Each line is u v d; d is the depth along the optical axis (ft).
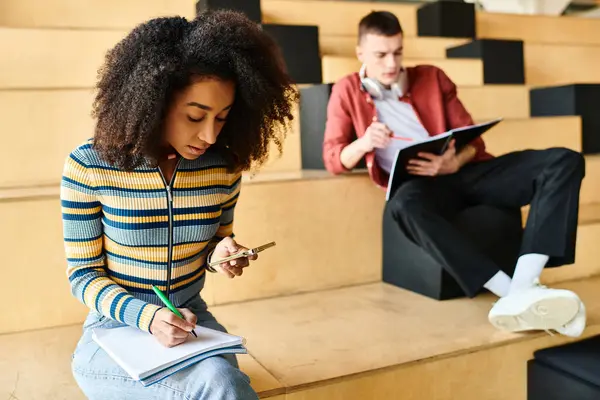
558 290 4.85
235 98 3.37
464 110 6.98
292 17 9.42
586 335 5.23
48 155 6.52
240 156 3.55
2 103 6.30
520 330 5.00
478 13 11.00
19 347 4.83
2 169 6.34
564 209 5.41
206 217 3.49
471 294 5.47
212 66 3.05
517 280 5.29
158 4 8.43
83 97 6.63
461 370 4.69
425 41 10.13
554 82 10.93
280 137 3.74
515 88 9.58
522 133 8.18
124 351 3.12
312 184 6.20
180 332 3.16
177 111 3.11
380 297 6.09
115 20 8.28
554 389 4.78
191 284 3.60
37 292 5.18
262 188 5.94
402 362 4.46
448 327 5.19
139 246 3.34
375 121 6.59
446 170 6.05
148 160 3.18
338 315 5.55
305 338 4.99
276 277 6.12
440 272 5.89
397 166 5.76
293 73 8.25
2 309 5.08
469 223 5.97
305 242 6.22
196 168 3.44
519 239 6.15
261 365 4.45
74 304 5.32
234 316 5.57
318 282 6.34
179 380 3.02
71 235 3.31
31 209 5.09
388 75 6.55
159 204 3.33
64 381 4.21
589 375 4.52
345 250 6.45
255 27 3.34
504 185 6.04
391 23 6.45
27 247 5.11
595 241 6.80
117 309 3.19
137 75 3.01
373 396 4.38
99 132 3.14
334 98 6.73
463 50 10.04
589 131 8.90
